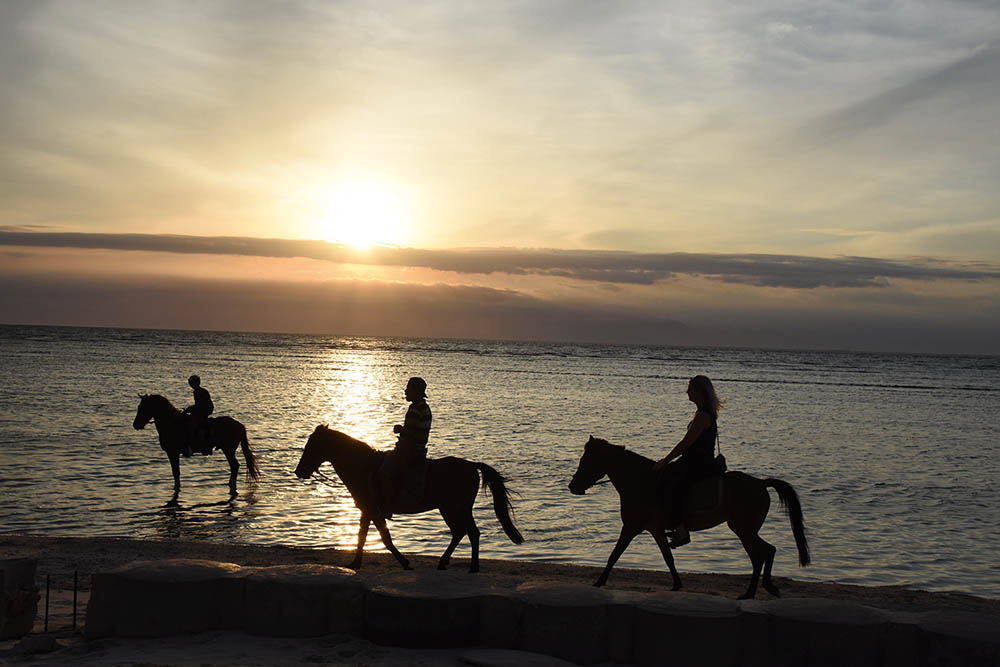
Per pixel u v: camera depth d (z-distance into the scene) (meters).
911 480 24.98
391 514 10.99
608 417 44.19
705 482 9.85
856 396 72.25
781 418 47.56
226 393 53.19
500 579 8.38
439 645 7.52
